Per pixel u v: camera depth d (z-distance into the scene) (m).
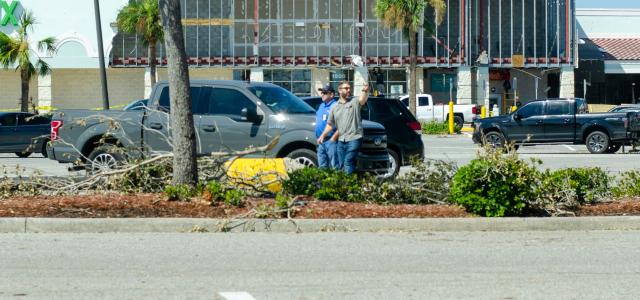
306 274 10.60
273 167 16.77
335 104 17.61
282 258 11.62
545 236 13.58
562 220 14.20
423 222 14.02
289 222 13.90
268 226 13.88
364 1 65.50
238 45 65.56
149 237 13.25
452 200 15.10
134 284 9.98
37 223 13.65
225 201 14.61
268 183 15.86
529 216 14.59
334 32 65.75
